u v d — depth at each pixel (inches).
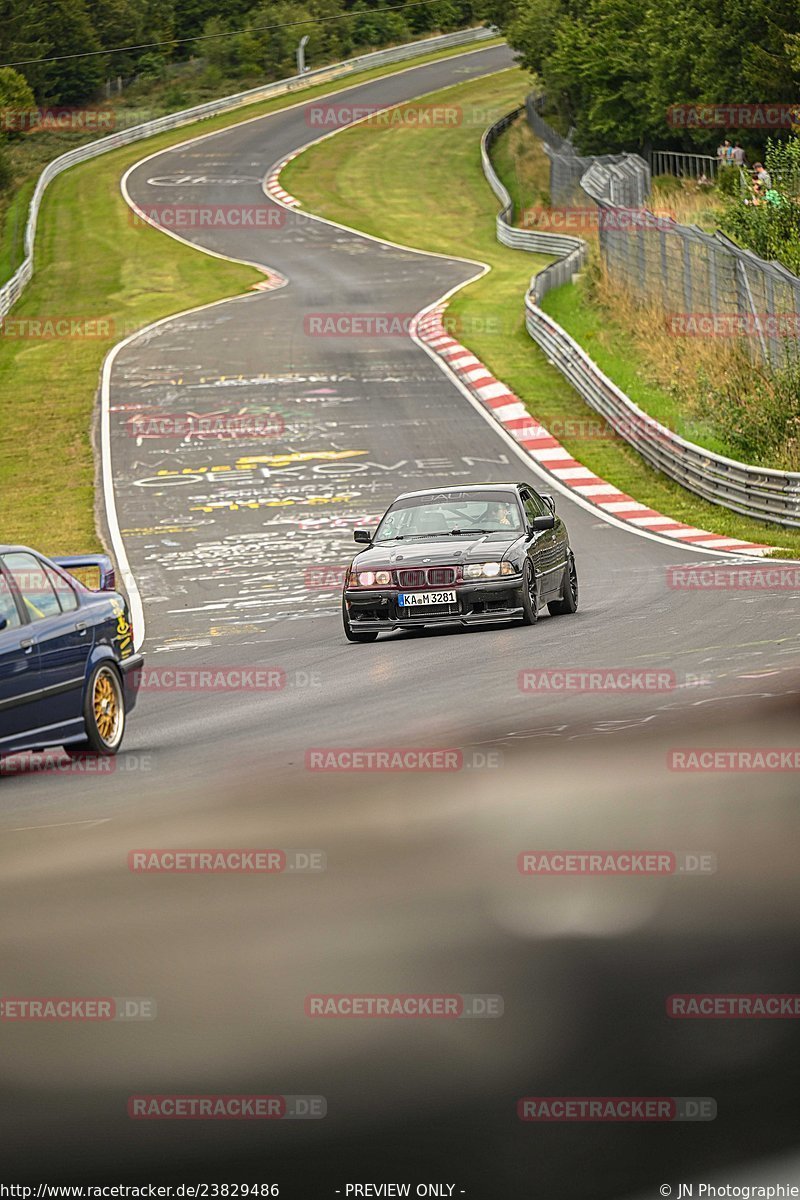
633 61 3518.7
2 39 6284.5
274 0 7037.4
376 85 6082.7
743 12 2933.1
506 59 6353.3
